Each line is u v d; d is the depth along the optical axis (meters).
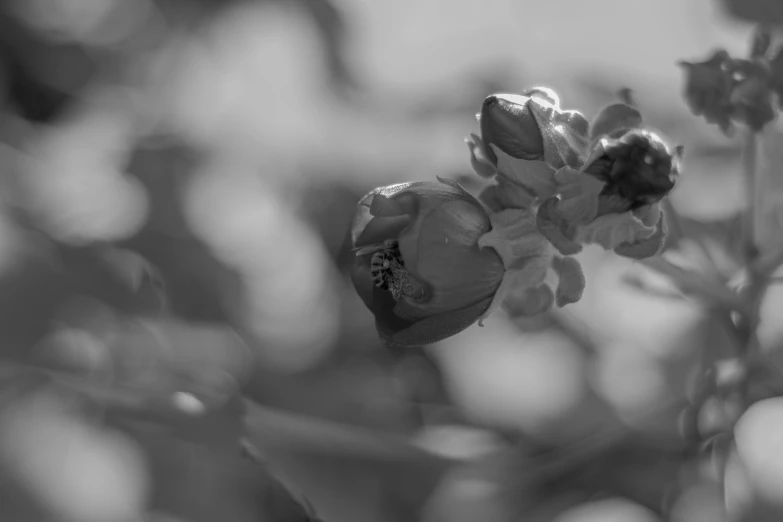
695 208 0.73
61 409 0.76
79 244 0.79
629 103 0.65
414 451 0.69
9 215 0.79
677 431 0.71
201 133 0.83
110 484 0.76
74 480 0.76
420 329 0.62
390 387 0.78
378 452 0.69
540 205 0.62
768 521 0.69
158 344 0.77
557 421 0.75
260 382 0.78
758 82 0.67
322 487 0.74
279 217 0.81
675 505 0.71
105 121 0.84
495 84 0.79
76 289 0.78
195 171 0.81
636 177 0.61
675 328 0.74
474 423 0.77
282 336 0.80
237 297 0.80
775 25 0.74
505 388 0.77
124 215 0.81
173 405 0.70
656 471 0.72
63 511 0.76
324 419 0.77
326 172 0.82
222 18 0.85
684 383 0.73
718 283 0.67
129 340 0.77
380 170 0.81
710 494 0.70
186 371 0.76
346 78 0.82
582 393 0.75
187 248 0.80
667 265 0.66
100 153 0.82
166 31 0.86
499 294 0.62
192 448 0.75
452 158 0.80
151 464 0.76
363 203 0.62
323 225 0.81
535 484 0.72
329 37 0.82
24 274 0.77
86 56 0.86
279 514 0.69
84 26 0.88
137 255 0.79
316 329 0.80
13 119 0.84
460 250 0.62
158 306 0.78
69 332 0.77
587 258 0.76
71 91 0.86
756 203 0.68
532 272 0.63
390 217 0.62
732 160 0.75
